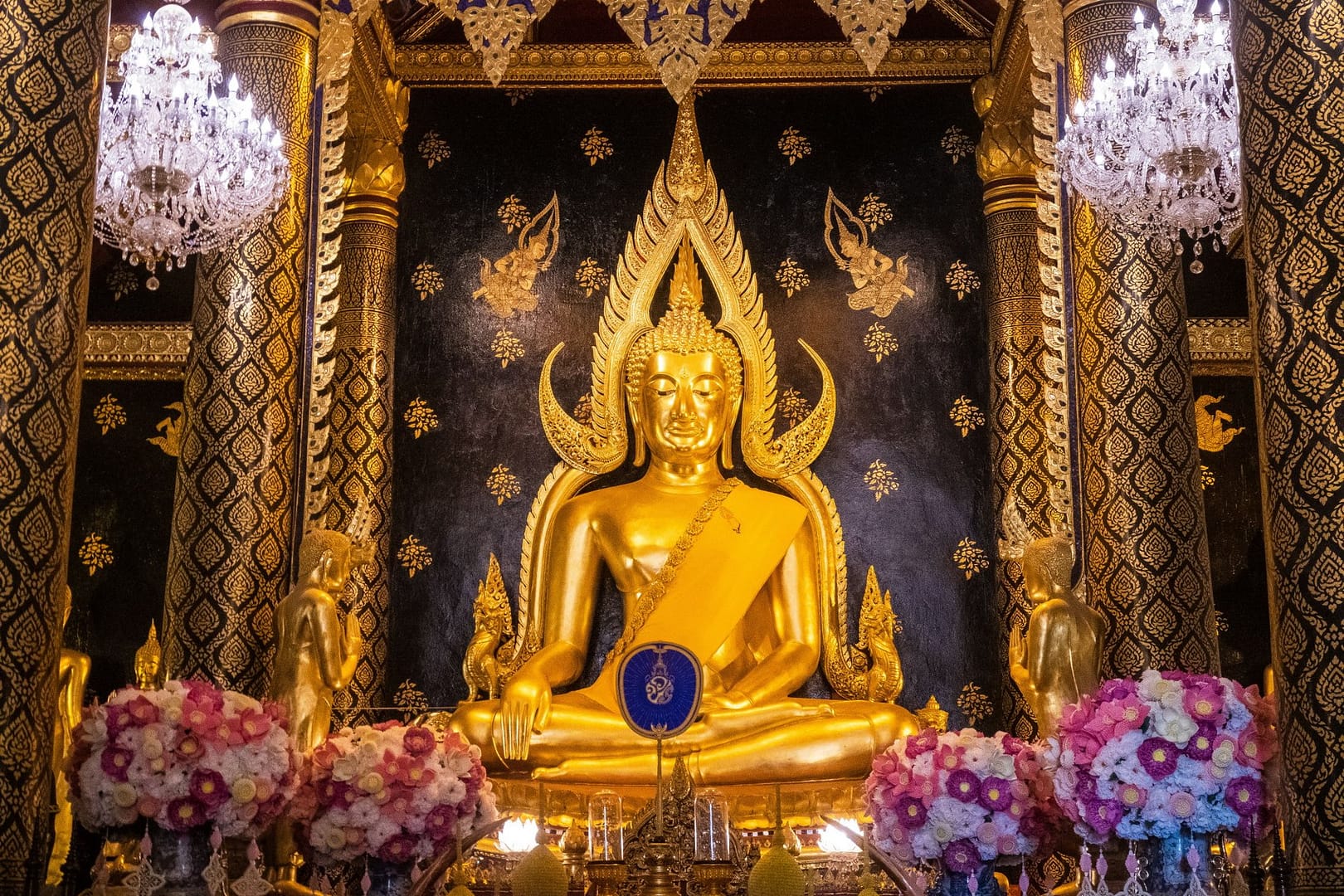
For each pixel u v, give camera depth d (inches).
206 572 267.4
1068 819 215.6
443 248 359.6
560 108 367.6
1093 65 283.6
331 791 227.0
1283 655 176.9
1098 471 271.7
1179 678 198.5
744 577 321.1
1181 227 278.2
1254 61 189.8
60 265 177.9
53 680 172.6
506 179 363.3
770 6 356.2
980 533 342.6
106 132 272.1
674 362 340.2
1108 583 265.7
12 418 170.7
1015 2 327.9
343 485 336.8
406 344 354.3
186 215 285.9
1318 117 182.7
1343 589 171.9
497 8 302.8
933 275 356.8
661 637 312.3
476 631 332.2
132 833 204.5
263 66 290.7
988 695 334.6
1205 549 266.7
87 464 359.9
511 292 357.1
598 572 333.4
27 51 178.2
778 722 297.1
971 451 347.6
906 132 364.5
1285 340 181.0
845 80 363.9
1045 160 291.3
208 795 201.5
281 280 282.8
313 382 288.4
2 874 160.9
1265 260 185.2
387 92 353.4
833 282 356.8
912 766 222.1
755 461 340.8
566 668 320.8
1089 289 279.9
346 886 233.6
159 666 318.3
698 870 191.2
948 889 219.1
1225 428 360.5
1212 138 269.0
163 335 363.9
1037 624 251.3
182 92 273.6
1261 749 193.0
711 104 368.2
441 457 348.5
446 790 231.6
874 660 326.3
